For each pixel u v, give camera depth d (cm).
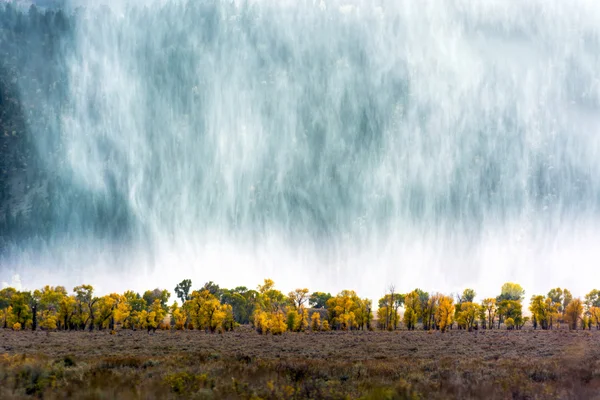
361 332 10250
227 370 2986
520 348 5919
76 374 2745
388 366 3556
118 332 9756
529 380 2830
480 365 3653
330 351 5525
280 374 2859
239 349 5716
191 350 5459
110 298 10594
